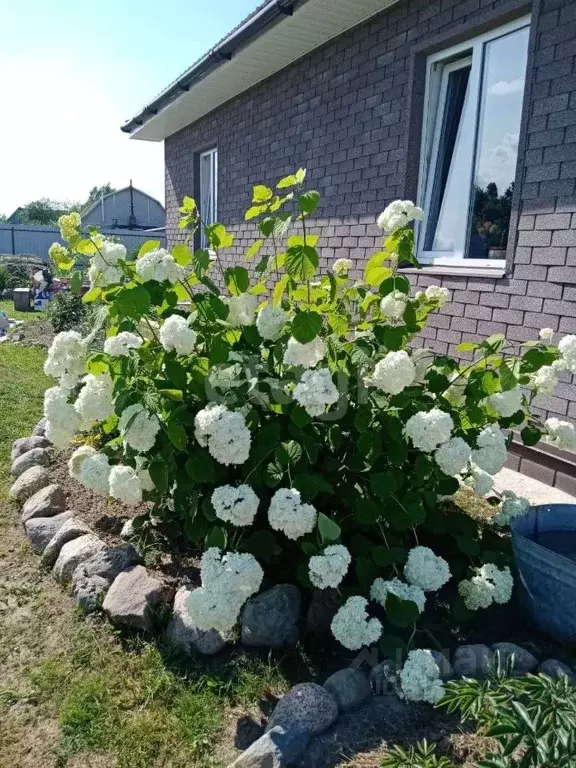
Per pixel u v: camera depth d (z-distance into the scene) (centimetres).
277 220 219
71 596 239
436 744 161
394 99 444
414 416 196
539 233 340
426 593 234
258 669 199
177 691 192
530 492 326
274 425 208
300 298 242
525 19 354
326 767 157
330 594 214
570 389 325
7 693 193
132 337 220
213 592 176
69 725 180
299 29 488
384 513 208
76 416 227
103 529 284
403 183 438
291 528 185
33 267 1898
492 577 202
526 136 345
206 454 207
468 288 388
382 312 227
